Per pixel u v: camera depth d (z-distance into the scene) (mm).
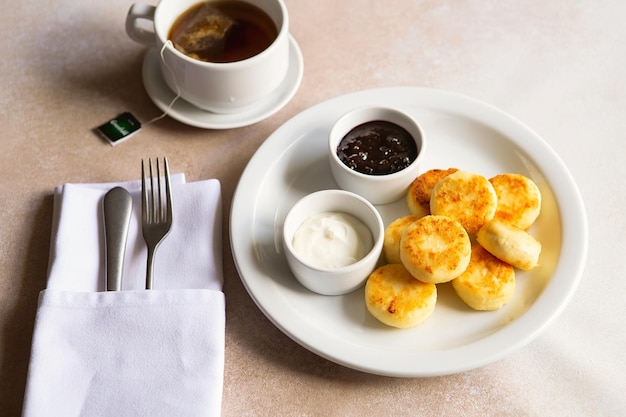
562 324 670
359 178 699
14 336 669
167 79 771
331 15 873
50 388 610
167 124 792
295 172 741
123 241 687
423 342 649
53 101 807
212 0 795
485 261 669
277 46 734
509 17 866
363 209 680
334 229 677
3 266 707
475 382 646
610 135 775
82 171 762
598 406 634
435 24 862
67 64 833
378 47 845
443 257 646
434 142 759
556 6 873
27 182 756
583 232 681
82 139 782
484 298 651
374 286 657
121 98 810
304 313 666
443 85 816
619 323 669
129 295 639
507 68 827
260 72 734
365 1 883
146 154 772
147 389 611
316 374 651
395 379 647
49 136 785
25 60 835
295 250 668
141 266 686
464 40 849
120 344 626
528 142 738
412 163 705
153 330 630
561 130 780
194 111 782
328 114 762
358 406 636
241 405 639
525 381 645
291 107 805
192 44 758
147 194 720
